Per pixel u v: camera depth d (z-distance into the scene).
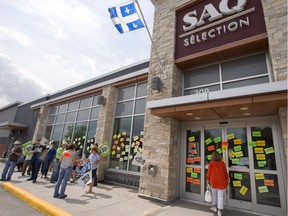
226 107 4.69
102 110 9.39
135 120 8.40
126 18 6.99
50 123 14.17
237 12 5.84
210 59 6.29
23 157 10.34
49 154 8.87
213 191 4.77
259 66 5.52
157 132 6.28
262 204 4.78
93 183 6.93
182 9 7.30
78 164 8.54
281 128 4.61
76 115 11.79
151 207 5.01
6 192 6.21
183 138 6.50
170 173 5.73
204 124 6.23
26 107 17.92
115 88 9.80
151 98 6.86
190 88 6.70
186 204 5.39
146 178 6.06
